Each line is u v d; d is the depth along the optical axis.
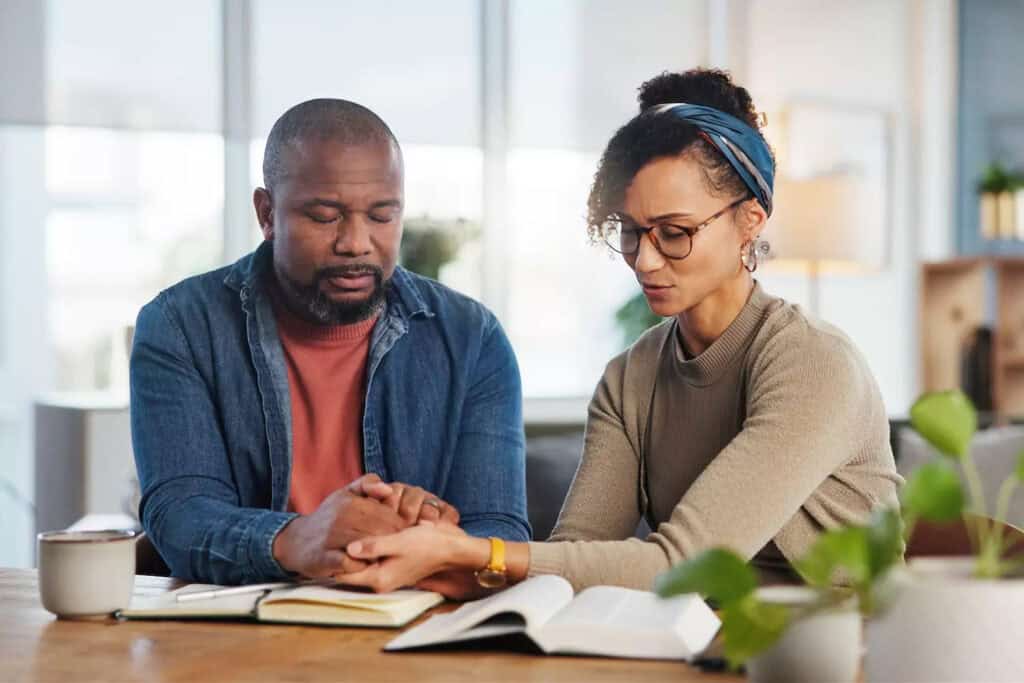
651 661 1.47
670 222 1.99
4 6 5.51
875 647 1.19
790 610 1.14
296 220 2.28
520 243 6.30
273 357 2.38
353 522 1.86
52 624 1.70
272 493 2.36
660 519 2.21
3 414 6.42
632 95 6.40
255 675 1.41
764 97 6.66
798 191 5.53
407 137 6.07
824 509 2.01
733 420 2.10
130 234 6.21
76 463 4.70
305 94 5.90
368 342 2.43
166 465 2.29
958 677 1.15
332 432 2.42
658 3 6.44
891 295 6.95
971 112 7.00
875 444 2.04
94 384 6.42
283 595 1.71
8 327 6.41
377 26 6.00
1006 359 6.27
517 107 6.25
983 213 6.54
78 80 5.62
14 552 6.23
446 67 6.12
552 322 6.36
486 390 2.48
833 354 1.99
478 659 1.49
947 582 1.16
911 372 6.98
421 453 2.43
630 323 6.35
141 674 1.42
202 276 2.46
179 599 1.78
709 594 1.10
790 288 6.73
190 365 2.37
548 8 6.27
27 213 6.35
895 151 6.96
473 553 1.79
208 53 5.77
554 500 3.91
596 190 2.09
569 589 1.69
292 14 5.88
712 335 2.12
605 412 2.28
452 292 2.53
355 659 1.49
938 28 7.01
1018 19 6.82
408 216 6.12
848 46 6.84
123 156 6.16
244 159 5.84
